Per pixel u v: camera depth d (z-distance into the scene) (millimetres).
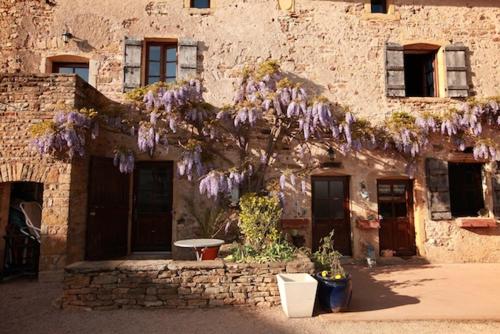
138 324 3754
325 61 7332
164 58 7285
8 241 5703
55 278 5293
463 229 7078
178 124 6707
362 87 7332
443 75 7441
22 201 6273
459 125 7059
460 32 7555
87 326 3695
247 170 6516
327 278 4129
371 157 7129
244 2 7320
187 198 6758
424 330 3672
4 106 5512
